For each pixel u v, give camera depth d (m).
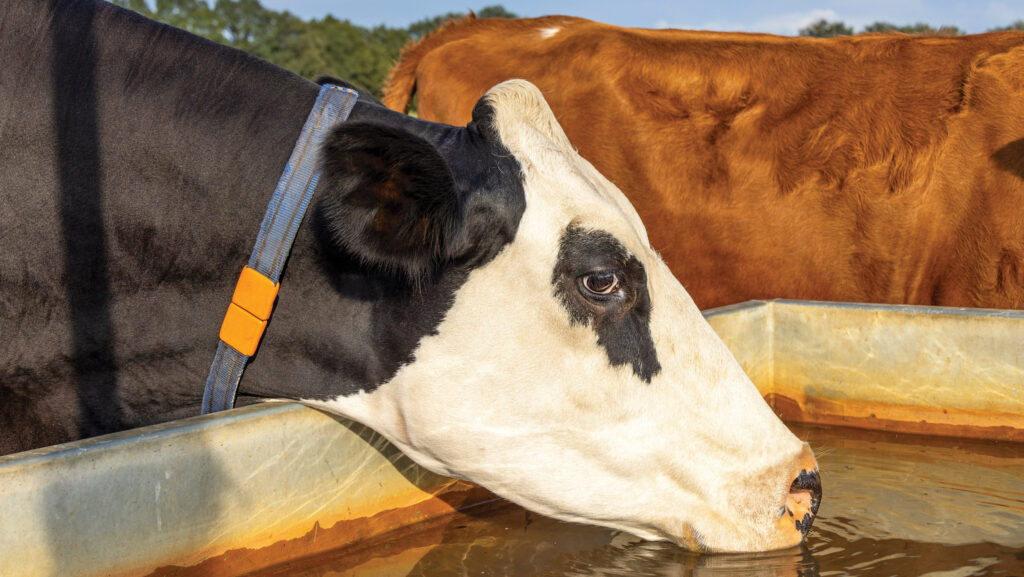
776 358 3.53
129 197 2.17
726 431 2.19
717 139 4.38
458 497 2.62
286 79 2.26
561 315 2.04
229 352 2.15
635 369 2.11
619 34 4.78
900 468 2.90
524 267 2.04
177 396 2.27
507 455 2.13
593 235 2.03
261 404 2.15
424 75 5.22
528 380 2.07
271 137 2.18
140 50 2.24
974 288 4.05
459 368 2.08
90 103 2.19
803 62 4.41
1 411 2.22
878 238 4.14
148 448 1.88
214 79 2.23
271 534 2.16
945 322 3.18
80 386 2.24
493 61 5.01
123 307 2.20
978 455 3.04
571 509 2.20
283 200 2.09
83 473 1.78
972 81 4.08
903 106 4.16
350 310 2.12
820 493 2.29
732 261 4.39
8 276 2.18
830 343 3.40
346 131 1.76
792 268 4.31
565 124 4.73
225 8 75.00
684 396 2.15
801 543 2.29
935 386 3.23
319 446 2.24
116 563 1.86
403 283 2.07
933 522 2.45
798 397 3.50
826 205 4.20
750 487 2.21
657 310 2.13
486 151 2.08
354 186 1.82
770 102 4.37
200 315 2.19
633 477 2.17
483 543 2.38
